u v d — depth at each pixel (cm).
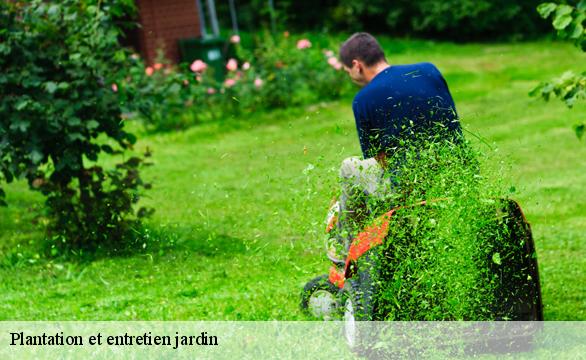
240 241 777
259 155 1210
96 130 776
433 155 464
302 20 3152
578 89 570
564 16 544
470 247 452
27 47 745
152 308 602
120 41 1984
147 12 1931
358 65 544
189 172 1146
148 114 801
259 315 557
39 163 749
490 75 1967
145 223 849
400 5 2984
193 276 686
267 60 1689
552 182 977
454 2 2825
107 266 730
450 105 510
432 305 463
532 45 2659
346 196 483
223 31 2727
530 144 1197
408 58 2439
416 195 458
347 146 1150
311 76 1700
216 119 1557
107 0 786
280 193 921
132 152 1317
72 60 753
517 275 478
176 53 1989
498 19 2828
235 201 925
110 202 788
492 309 481
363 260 463
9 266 745
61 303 638
